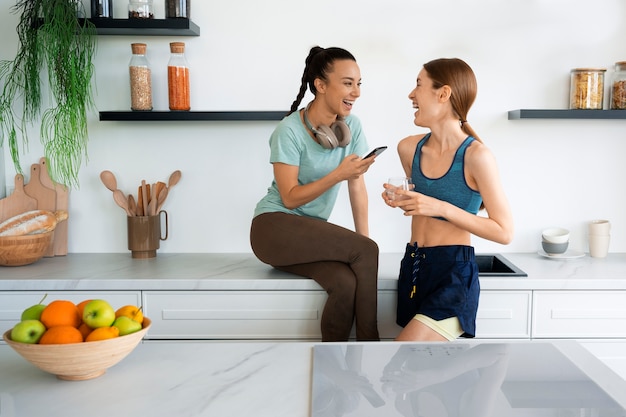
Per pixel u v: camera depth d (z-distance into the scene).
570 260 3.00
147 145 3.17
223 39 3.10
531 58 3.10
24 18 2.92
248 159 3.17
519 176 3.16
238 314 2.67
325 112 2.67
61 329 1.31
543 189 3.17
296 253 2.60
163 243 3.22
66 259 3.08
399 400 1.18
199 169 3.18
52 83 3.06
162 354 1.49
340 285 2.52
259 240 2.69
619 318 2.64
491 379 1.27
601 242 3.03
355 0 3.07
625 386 1.24
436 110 2.39
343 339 2.56
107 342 1.30
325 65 2.61
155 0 3.09
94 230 3.21
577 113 2.93
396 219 3.18
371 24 3.09
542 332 2.65
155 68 3.13
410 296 2.45
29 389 1.29
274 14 3.08
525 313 2.64
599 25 3.08
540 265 2.88
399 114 3.13
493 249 3.20
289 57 3.10
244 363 1.42
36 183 3.15
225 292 2.66
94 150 3.17
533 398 1.18
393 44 3.10
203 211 3.20
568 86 3.12
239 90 3.12
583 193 3.17
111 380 1.33
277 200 2.76
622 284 2.61
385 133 3.14
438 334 2.29
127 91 3.13
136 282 2.65
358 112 3.13
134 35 3.10
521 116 2.94
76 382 1.33
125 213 3.20
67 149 3.01
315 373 1.32
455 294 2.33
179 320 2.68
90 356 1.30
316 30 3.09
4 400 1.24
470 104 2.40
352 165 2.46
